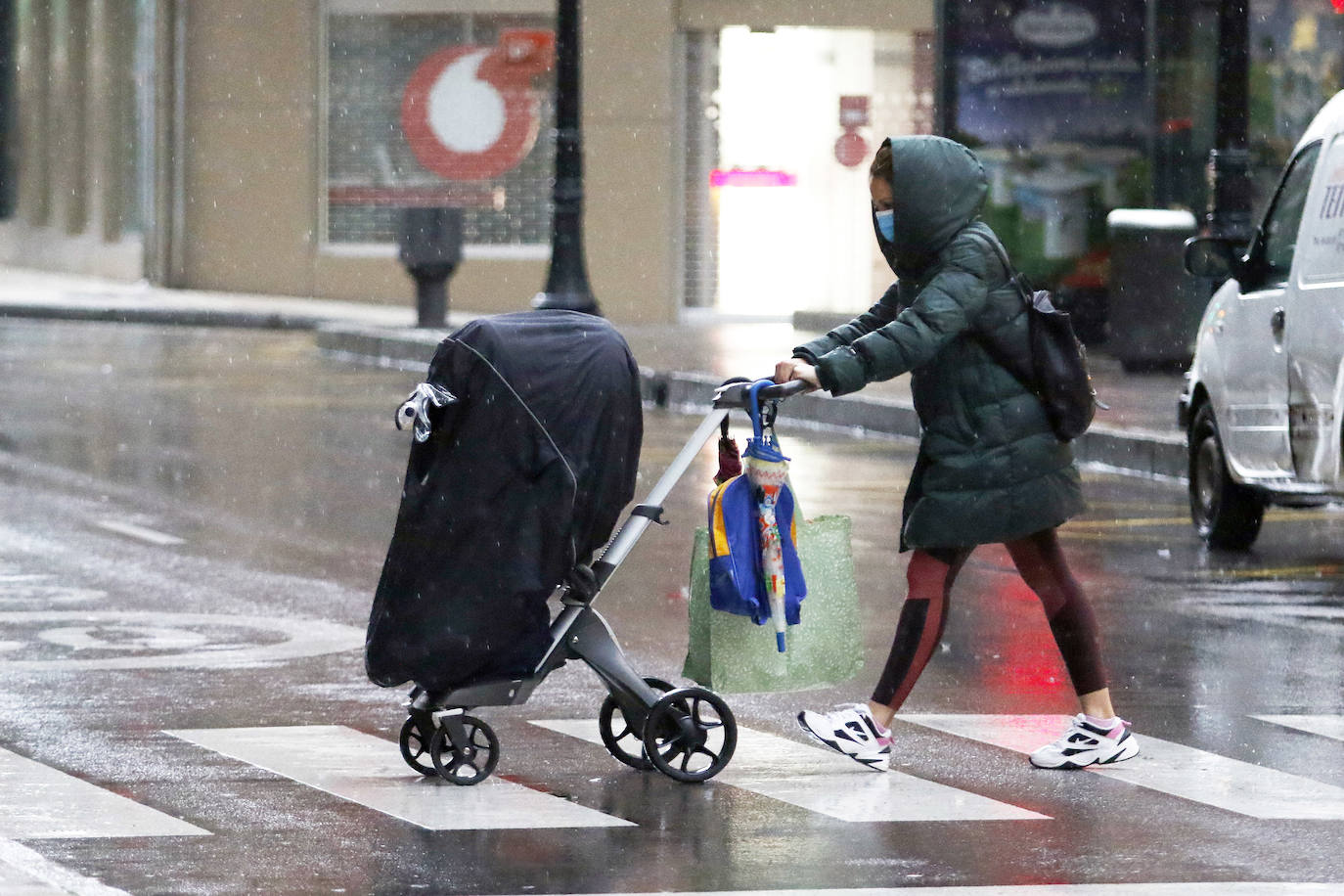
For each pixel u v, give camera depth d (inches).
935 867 664.4
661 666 1001.5
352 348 2997.0
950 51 2719.0
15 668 993.5
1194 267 1406.3
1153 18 2674.7
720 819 724.7
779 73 3553.2
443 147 3698.3
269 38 3828.7
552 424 753.0
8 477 1721.2
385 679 763.4
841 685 960.3
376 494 1644.9
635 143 3535.9
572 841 693.9
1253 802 753.0
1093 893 635.5
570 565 765.9
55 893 616.1
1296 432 1305.4
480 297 3649.1
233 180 3885.3
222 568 1301.7
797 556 780.6
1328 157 1305.4
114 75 4279.0
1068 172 2716.5
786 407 2279.8
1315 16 2637.8
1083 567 1325.0
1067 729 854.5
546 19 3619.6
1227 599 1208.2
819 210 3565.5
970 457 781.3
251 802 744.3
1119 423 1948.8
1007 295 776.3
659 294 3545.8
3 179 3164.4
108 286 4158.5
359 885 642.8
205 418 2187.5
